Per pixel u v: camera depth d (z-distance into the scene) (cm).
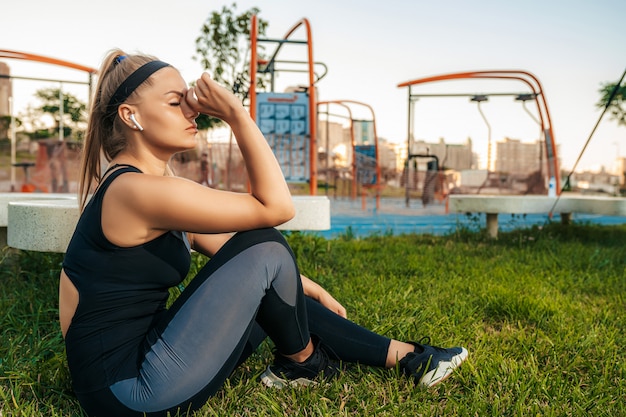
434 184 1009
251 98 772
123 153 139
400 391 165
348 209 993
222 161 866
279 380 163
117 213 125
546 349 208
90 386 129
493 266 391
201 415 142
